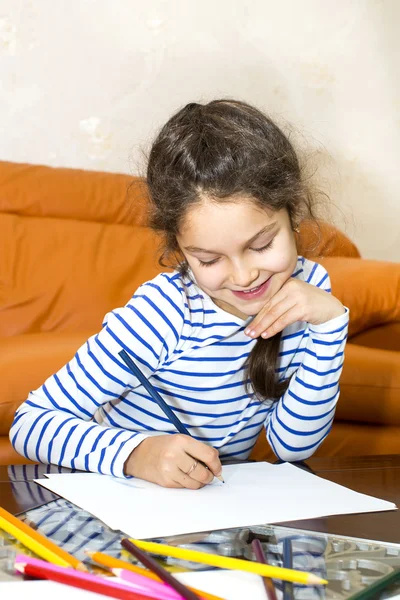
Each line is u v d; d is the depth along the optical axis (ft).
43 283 6.70
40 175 7.23
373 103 8.68
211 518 2.14
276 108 8.39
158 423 3.35
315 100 8.50
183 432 2.90
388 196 8.80
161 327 3.17
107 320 3.24
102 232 7.18
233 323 3.28
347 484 2.71
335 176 8.56
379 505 2.34
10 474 2.68
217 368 3.32
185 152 2.63
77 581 1.56
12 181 7.10
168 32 7.97
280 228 2.67
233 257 2.61
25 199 7.06
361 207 8.71
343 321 3.23
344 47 8.55
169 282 3.27
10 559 1.74
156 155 2.93
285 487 2.55
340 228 8.59
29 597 1.52
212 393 3.34
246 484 2.59
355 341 6.34
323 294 3.21
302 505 2.32
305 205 3.14
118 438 2.75
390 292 6.26
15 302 6.58
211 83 8.15
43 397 3.15
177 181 2.60
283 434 3.34
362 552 1.87
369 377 5.63
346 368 5.62
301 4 8.38
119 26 7.81
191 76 8.09
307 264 3.67
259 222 2.55
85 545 1.85
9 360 5.15
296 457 3.39
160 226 3.01
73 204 7.21
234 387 3.37
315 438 3.37
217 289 2.74
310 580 1.59
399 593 1.61
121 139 7.92
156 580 1.59
